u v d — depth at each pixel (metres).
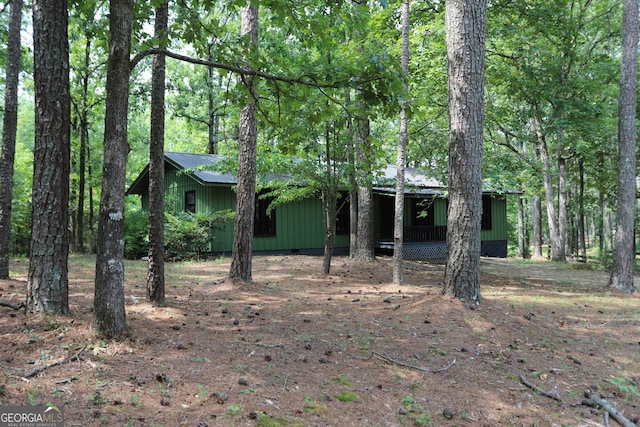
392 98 4.55
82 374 3.50
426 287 9.42
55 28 4.65
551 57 14.55
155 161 6.18
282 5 5.12
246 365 4.09
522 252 28.28
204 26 5.26
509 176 13.62
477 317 6.03
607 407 3.87
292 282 9.62
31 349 3.88
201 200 16.41
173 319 5.54
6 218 8.15
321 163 10.28
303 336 5.18
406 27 9.05
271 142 10.79
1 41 11.84
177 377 3.65
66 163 4.81
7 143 8.30
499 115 15.06
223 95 5.60
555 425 3.57
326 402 3.53
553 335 5.84
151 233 6.23
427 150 14.70
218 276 10.23
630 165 9.88
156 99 6.09
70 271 10.44
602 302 8.22
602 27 18.11
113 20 4.12
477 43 6.69
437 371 4.39
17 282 7.88
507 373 4.49
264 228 16.78
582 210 21.00
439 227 20.08
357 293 8.39
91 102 19.56
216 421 3.02
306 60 4.96
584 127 14.49
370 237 14.42
